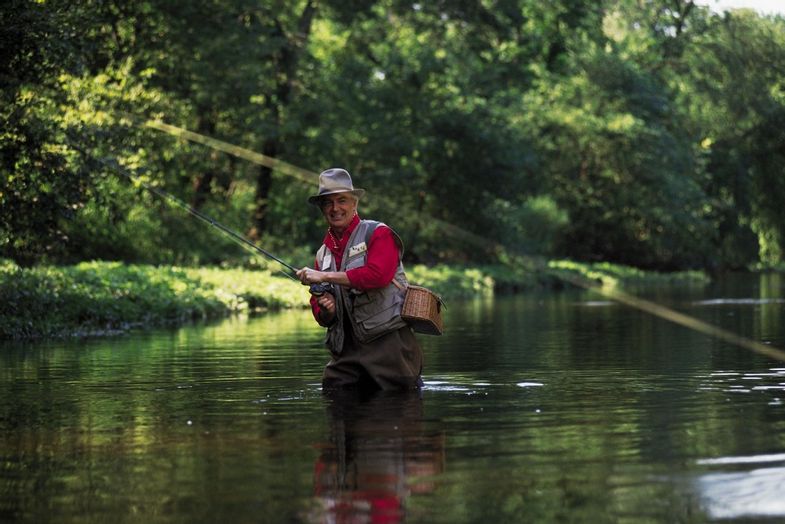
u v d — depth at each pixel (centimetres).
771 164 5069
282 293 2364
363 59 4253
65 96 1605
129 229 2672
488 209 4425
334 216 785
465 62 4384
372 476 480
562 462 504
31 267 1872
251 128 3394
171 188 3064
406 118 4122
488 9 4381
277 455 531
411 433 588
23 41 1398
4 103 1435
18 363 1023
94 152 1566
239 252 3189
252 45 3119
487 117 4244
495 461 509
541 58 5456
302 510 424
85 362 1030
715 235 5253
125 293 1773
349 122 3928
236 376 891
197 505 434
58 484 474
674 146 5031
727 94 4988
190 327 1622
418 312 782
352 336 798
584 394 750
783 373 877
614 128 4888
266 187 3634
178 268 2372
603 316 1853
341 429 605
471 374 884
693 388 780
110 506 434
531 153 4416
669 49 5300
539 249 4647
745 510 413
